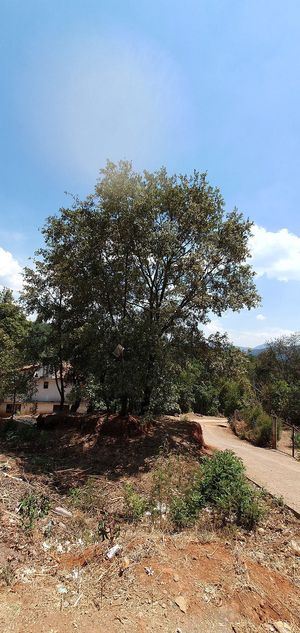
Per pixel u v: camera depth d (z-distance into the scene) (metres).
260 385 30.47
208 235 13.47
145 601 3.63
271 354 33.94
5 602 3.58
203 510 6.53
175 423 15.03
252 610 3.67
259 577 4.28
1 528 5.42
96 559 4.53
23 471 9.99
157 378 12.38
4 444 13.36
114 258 12.98
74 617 3.39
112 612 3.47
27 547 4.96
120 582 3.95
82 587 3.90
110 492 8.52
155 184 13.32
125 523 6.27
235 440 17.31
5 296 34.19
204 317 13.86
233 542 5.32
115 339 12.15
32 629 3.21
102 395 15.20
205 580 4.05
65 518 6.56
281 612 3.72
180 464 10.52
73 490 8.09
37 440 13.37
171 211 13.41
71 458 11.54
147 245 12.47
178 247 13.20
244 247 13.80
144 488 8.91
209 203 13.41
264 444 15.66
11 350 21.72
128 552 4.61
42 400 33.03
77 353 15.78
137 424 13.14
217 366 13.80
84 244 12.95
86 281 12.67
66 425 14.90
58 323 16.66
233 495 6.48
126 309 13.93
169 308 13.04
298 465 11.52
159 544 4.82
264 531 5.99
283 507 7.20
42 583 4.01
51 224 14.78
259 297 13.73
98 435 12.97
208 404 31.64
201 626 3.37
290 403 21.48
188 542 4.99
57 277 16.36
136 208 11.95
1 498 6.93
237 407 28.61
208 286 13.94
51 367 20.30
